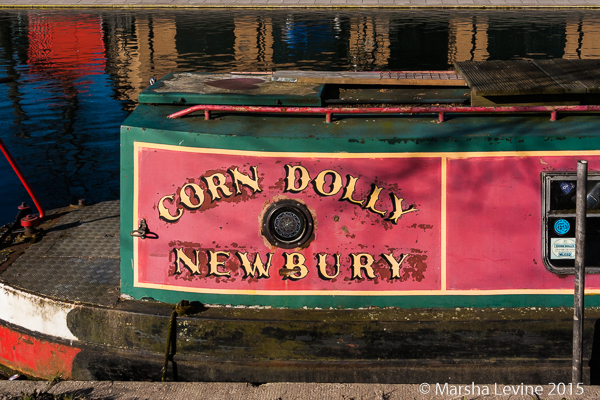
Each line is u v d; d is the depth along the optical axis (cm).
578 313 353
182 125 427
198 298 436
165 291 439
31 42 2416
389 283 425
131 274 441
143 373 433
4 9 3366
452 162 409
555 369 415
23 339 462
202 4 3412
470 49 2166
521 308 425
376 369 420
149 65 1995
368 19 2922
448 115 438
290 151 410
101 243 546
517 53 2073
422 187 412
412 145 407
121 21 2927
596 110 410
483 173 410
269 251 424
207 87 479
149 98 457
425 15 3053
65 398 389
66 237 561
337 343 418
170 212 427
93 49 2277
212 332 422
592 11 3156
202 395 393
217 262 429
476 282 422
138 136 423
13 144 1203
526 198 413
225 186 418
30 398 390
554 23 2720
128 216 434
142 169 427
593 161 407
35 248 536
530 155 407
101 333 438
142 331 430
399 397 384
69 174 1062
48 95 1600
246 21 2897
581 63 480
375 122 430
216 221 424
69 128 1312
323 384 399
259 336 420
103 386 405
